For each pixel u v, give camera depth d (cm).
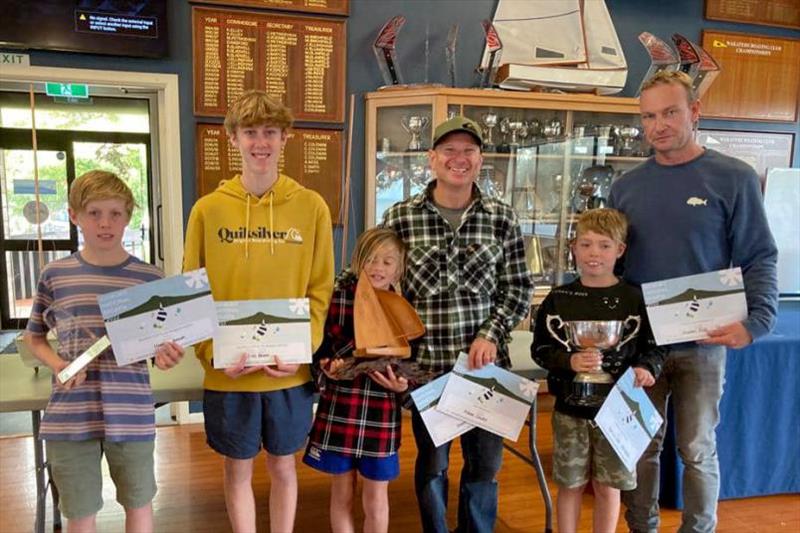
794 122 388
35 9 272
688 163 170
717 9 362
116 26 282
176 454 277
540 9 334
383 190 328
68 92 289
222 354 149
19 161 476
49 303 148
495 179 336
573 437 173
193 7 291
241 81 302
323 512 225
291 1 304
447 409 165
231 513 160
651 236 172
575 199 347
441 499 177
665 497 233
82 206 141
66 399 144
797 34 379
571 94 321
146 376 151
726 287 161
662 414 183
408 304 158
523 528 217
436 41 329
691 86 166
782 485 240
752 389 229
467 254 165
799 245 367
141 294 141
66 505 146
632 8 351
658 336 165
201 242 155
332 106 318
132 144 486
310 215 160
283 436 158
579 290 174
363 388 160
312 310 161
